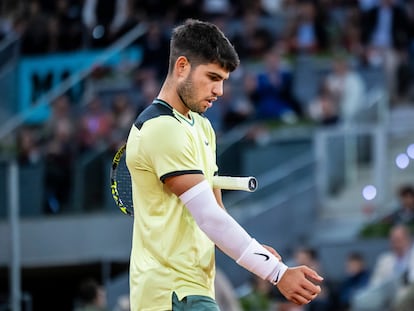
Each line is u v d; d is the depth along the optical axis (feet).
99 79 124.77
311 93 125.70
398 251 98.32
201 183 39.29
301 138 115.34
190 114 41.16
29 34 135.74
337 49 132.46
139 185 40.45
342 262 110.22
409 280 90.74
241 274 107.55
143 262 40.45
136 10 142.51
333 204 114.52
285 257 111.55
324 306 100.32
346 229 112.37
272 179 113.50
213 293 40.63
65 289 121.49
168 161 39.32
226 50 39.63
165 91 40.52
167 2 142.41
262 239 111.86
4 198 112.68
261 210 112.06
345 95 120.88
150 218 40.37
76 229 115.96
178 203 40.09
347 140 115.85
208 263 40.22
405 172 115.24
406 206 110.93
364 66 125.59
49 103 120.57
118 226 116.67
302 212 113.60
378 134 115.85
